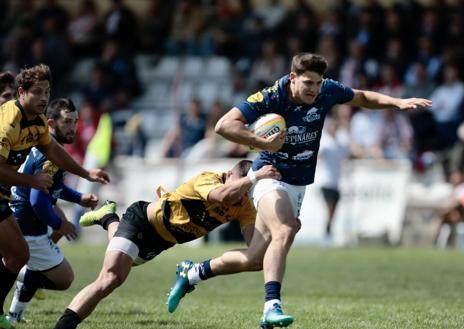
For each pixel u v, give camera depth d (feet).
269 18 285.84
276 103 88.58
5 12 318.04
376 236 221.87
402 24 269.44
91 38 301.22
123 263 84.17
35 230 97.19
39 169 96.27
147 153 278.26
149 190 232.53
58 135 98.78
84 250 196.85
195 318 100.48
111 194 232.12
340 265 173.37
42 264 97.66
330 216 216.54
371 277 154.20
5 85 100.12
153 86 297.74
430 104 94.53
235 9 296.10
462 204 216.33
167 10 307.17
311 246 219.41
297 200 91.25
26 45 292.81
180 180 230.89
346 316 102.89
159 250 87.97
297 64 86.79
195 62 299.79
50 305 111.45
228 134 87.15
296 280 149.79
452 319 99.09
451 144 246.06
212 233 227.40
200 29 302.86
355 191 225.56
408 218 224.33
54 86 292.61
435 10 271.28
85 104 239.09
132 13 296.71
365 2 291.38
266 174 82.74
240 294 131.75
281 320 81.51
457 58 260.42
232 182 83.92
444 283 145.79
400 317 101.30
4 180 84.74
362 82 253.85
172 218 86.17
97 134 227.61
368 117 236.43
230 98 287.89
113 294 126.00
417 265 173.58
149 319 99.50
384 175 224.74
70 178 230.07
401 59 261.24
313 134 90.07
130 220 86.53
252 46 281.74
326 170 214.48
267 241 88.53
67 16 307.78
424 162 236.02
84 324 94.27
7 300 116.26
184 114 288.92
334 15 273.54
